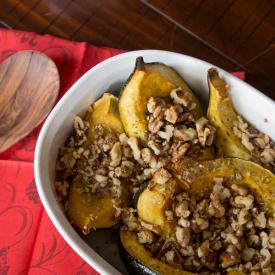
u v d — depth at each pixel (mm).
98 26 613
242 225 423
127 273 427
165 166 427
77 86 436
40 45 581
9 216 492
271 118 447
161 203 413
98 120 448
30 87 542
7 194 503
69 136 452
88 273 464
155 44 610
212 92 442
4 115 534
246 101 451
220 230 425
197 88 467
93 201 429
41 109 532
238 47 615
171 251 411
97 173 436
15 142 518
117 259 431
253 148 446
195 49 611
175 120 428
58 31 608
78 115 451
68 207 426
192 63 452
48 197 401
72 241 388
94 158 440
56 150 438
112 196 429
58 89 536
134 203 428
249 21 627
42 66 546
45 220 489
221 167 426
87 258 385
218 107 445
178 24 621
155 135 433
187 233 412
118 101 446
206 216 422
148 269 401
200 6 630
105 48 583
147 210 417
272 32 624
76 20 614
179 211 414
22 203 499
